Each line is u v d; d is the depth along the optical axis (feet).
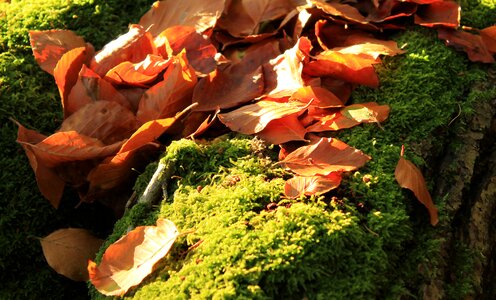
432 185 2.30
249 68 2.52
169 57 2.45
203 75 2.46
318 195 2.11
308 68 2.44
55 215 2.50
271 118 2.24
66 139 2.29
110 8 2.84
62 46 2.56
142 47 2.51
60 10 2.77
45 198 2.48
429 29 2.62
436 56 2.51
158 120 2.26
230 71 2.51
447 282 2.18
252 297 1.93
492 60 2.54
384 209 2.14
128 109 2.44
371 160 2.24
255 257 1.98
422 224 2.22
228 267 1.98
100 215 2.58
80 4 2.81
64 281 2.49
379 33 2.64
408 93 2.42
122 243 2.08
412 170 2.19
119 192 2.46
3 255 2.42
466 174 2.33
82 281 2.42
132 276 2.03
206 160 2.27
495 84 2.51
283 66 2.43
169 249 2.05
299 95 2.33
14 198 2.44
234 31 2.64
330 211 2.08
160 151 2.40
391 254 2.10
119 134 2.39
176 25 2.66
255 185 2.15
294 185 2.12
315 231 2.02
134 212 2.23
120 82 2.47
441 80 2.46
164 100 2.38
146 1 2.92
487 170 2.40
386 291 2.04
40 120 2.55
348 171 2.19
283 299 1.97
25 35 2.68
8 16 2.74
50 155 2.31
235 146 2.28
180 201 2.18
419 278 2.12
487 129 2.43
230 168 2.23
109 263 2.06
